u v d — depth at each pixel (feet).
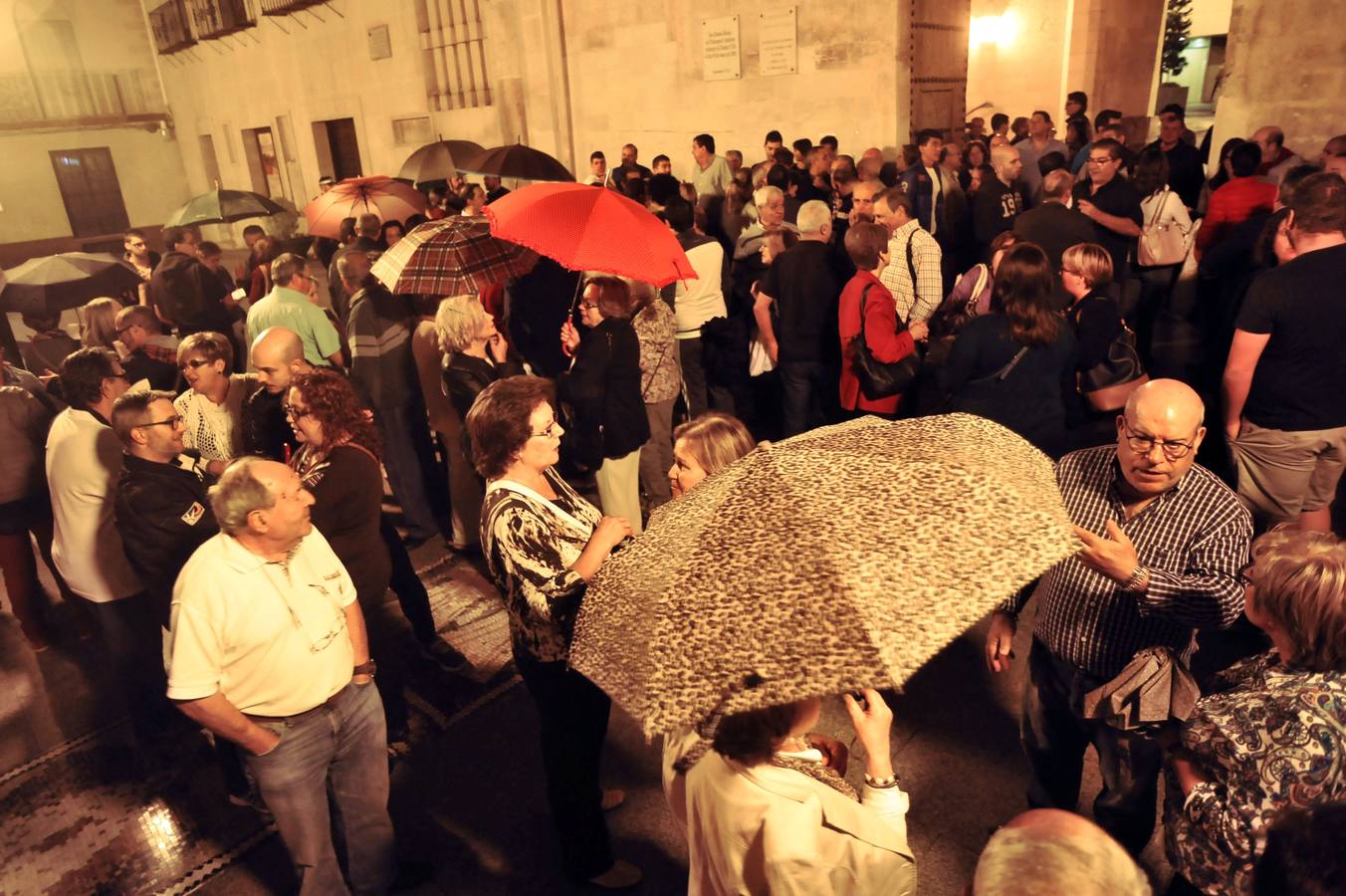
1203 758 5.24
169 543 9.39
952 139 35.06
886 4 31.73
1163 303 20.88
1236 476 11.45
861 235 13.94
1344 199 9.77
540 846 9.86
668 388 16.46
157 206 82.89
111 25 77.30
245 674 7.13
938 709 11.43
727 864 4.60
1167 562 6.70
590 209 11.78
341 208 23.79
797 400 17.06
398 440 16.70
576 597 7.25
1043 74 51.85
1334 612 4.80
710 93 38.40
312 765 7.68
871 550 3.82
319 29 60.80
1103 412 12.69
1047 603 7.50
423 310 15.12
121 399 9.27
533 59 44.39
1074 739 8.01
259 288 26.68
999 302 10.95
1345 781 4.79
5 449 13.74
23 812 11.04
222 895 9.55
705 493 4.78
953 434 4.83
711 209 29.40
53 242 76.38
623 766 10.94
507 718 12.07
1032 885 3.14
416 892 9.31
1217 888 5.23
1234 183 17.84
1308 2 23.35
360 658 8.20
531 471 7.84
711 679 3.60
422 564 16.48
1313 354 10.21
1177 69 69.46
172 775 11.56
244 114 72.33
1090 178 22.11
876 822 4.58
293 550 7.54
